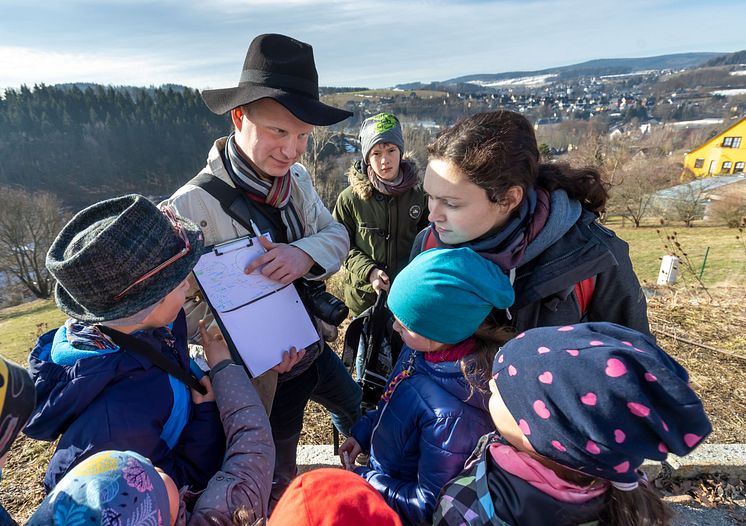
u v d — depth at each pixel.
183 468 1.15
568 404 0.76
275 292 1.54
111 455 0.82
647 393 0.72
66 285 0.97
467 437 1.16
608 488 0.88
